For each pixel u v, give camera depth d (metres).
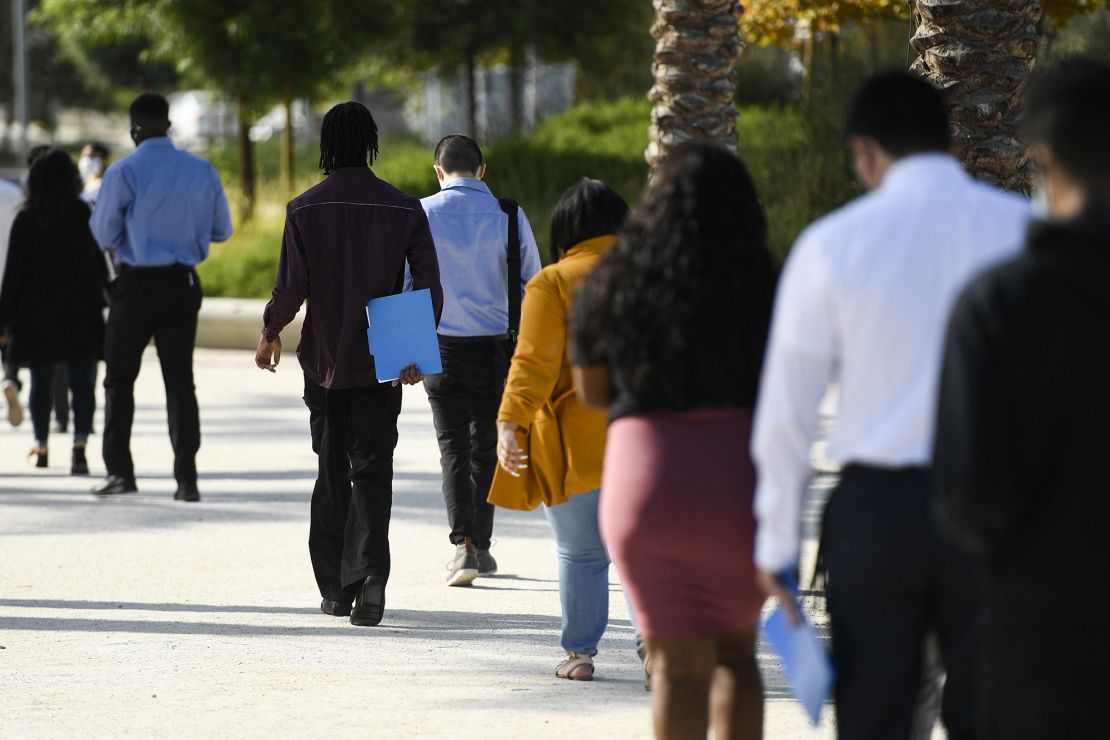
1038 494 7.66
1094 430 7.52
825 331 9.01
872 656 9.26
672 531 10.35
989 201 9.22
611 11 84.31
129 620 19.28
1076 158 7.78
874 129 9.46
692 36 32.09
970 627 9.11
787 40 57.59
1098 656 7.62
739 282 10.31
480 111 95.94
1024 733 7.82
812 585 10.05
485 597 20.58
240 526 25.31
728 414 10.43
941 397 7.82
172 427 27.22
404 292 18.64
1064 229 7.65
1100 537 7.59
